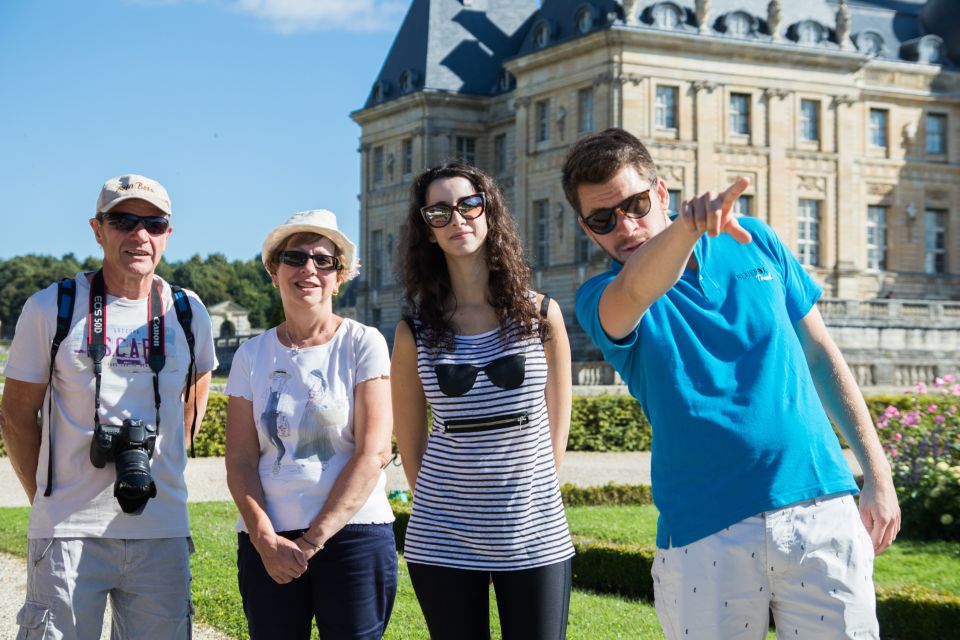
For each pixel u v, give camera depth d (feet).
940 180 219.82
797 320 16.96
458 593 17.11
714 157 190.70
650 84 186.19
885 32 221.46
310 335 19.97
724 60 191.21
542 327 17.79
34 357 19.47
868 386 132.16
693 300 16.21
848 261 203.51
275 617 18.80
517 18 245.65
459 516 17.22
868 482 16.15
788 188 197.36
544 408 17.76
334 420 19.26
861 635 15.07
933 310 171.01
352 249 20.16
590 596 34.53
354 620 18.75
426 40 232.12
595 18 188.55
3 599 34.14
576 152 16.88
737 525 15.31
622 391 109.91
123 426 19.12
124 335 19.75
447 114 230.48
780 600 15.40
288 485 19.03
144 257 19.79
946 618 28.30
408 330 18.12
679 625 15.58
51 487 19.26
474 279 18.13
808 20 196.95
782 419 15.49
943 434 52.13
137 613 19.49
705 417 15.49
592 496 55.42
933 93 217.97
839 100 200.64
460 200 17.70
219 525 47.34
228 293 501.15
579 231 195.62
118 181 19.79
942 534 45.52
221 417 83.35
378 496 19.49
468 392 17.40
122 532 19.20
